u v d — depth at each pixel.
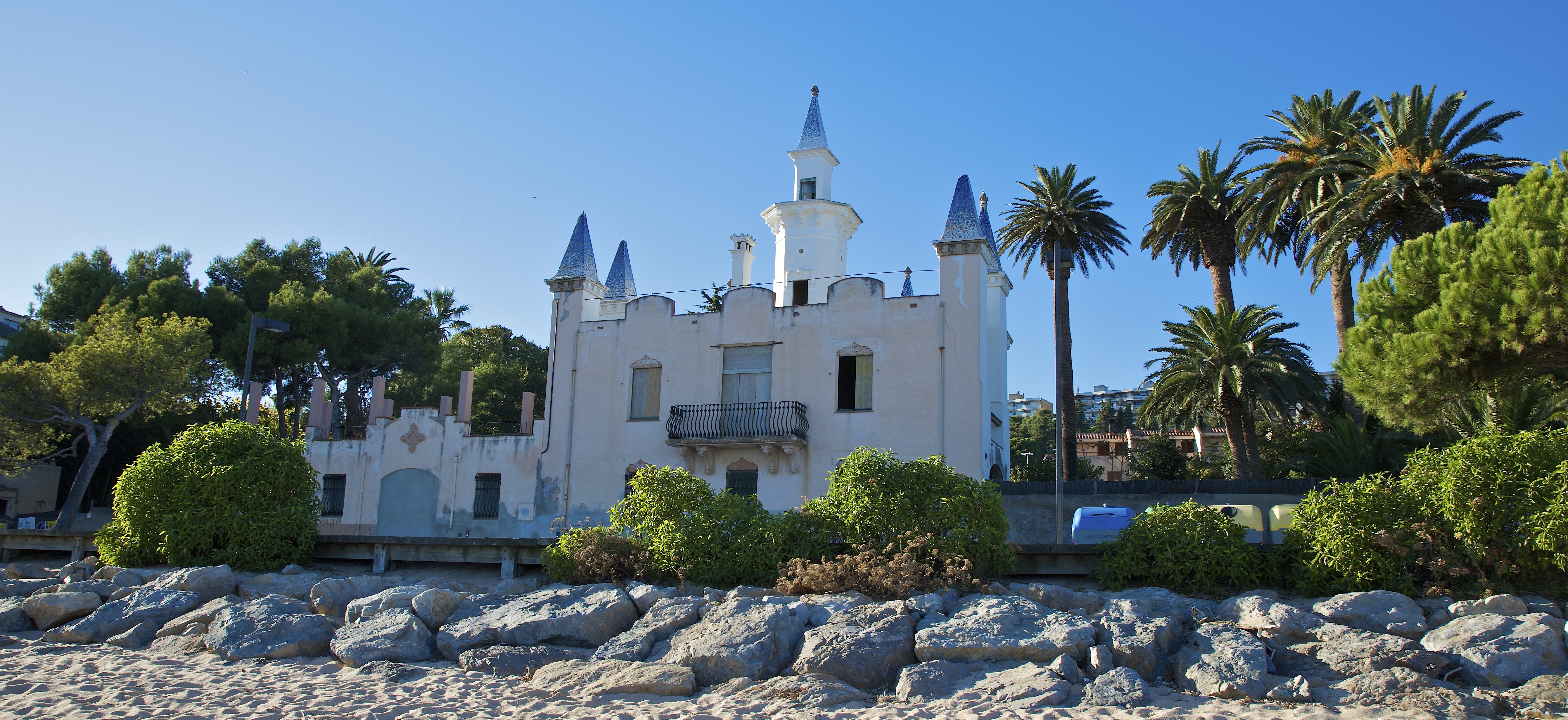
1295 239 36.19
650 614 13.80
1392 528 12.94
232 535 18.67
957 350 28.59
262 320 32.47
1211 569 13.87
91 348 34.44
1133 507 26.20
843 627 12.30
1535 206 15.78
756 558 15.40
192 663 13.66
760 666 11.91
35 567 21.11
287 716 10.79
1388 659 10.60
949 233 29.69
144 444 48.31
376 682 12.45
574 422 31.53
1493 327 15.47
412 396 58.25
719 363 30.55
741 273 40.84
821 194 39.97
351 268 53.97
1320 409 37.03
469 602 14.99
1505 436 12.86
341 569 19.23
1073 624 11.88
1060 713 10.10
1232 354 36.75
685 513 16.38
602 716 10.61
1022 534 26.91
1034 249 42.31
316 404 35.19
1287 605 12.08
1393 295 18.27
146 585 16.92
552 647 13.31
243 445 19.59
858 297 29.80
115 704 11.34
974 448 27.75
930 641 11.81
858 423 28.92
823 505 15.96
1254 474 36.88
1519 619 10.88
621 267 41.28
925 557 14.66
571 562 16.42
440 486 32.47
